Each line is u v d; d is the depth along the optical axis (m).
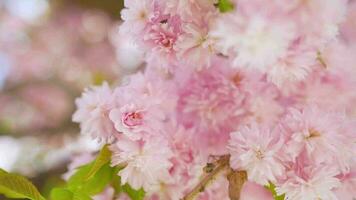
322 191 0.85
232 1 0.80
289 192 0.85
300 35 0.81
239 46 0.78
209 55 0.86
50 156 1.66
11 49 2.18
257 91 0.92
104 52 2.11
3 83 2.09
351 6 1.41
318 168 0.85
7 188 0.86
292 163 0.85
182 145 0.89
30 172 1.62
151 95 0.89
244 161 0.84
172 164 0.88
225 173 0.88
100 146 0.93
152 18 0.86
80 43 2.15
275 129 0.86
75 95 2.07
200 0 0.84
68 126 1.87
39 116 1.99
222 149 0.92
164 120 0.91
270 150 0.84
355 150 0.86
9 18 2.23
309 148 0.85
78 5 2.15
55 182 1.54
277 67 0.82
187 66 0.91
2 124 1.92
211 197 0.89
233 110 0.92
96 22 2.16
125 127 0.86
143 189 0.88
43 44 2.17
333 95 0.94
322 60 0.93
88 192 0.90
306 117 0.85
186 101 0.93
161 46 0.87
